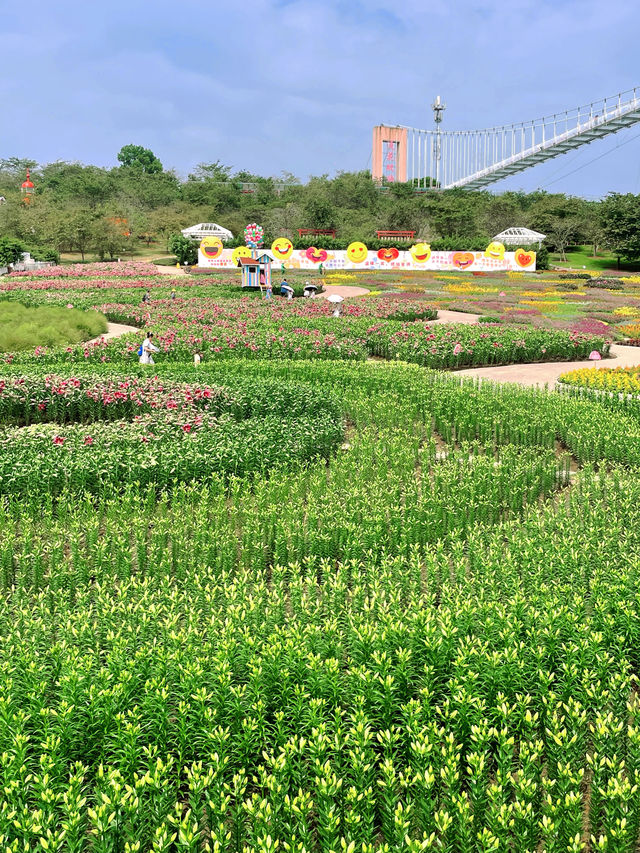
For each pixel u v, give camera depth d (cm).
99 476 1324
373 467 1503
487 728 654
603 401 2050
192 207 10638
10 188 11419
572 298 5388
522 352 2939
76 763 600
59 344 2903
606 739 649
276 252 7206
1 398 1894
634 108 10312
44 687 704
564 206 9744
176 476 1371
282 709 688
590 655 760
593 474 1443
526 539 1070
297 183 12962
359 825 562
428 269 7506
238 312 3741
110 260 8731
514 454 1528
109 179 11394
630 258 8469
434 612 853
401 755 664
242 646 758
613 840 561
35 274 6322
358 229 9506
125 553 1062
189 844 527
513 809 578
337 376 2259
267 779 589
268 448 1470
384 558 1046
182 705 652
